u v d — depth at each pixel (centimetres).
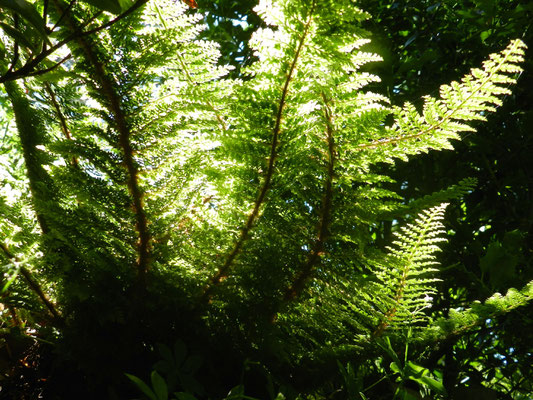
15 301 91
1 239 90
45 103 105
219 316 92
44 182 98
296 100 84
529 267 127
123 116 85
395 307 97
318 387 100
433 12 185
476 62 174
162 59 84
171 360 82
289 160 88
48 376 93
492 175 153
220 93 88
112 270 89
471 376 125
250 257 91
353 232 90
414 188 154
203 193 96
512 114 159
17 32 82
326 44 77
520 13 165
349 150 87
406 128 84
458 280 139
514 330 119
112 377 87
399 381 106
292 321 102
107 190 87
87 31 80
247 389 95
